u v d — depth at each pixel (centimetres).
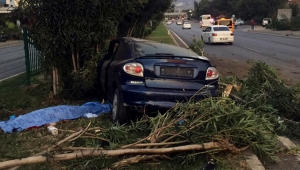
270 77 855
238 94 831
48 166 490
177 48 741
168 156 513
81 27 811
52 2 784
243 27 8362
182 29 7288
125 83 641
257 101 705
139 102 629
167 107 630
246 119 526
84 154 459
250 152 546
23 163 441
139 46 705
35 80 1150
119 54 731
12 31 4325
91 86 832
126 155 482
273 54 2098
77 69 859
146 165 499
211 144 506
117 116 660
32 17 809
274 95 756
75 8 791
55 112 690
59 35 803
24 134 618
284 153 562
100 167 471
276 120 646
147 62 641
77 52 847
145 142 509
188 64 654
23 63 1942
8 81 1198
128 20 1641
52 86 892
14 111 779
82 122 670
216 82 673
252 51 2331
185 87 643
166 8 1784
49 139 596
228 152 534
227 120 525
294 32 4997
